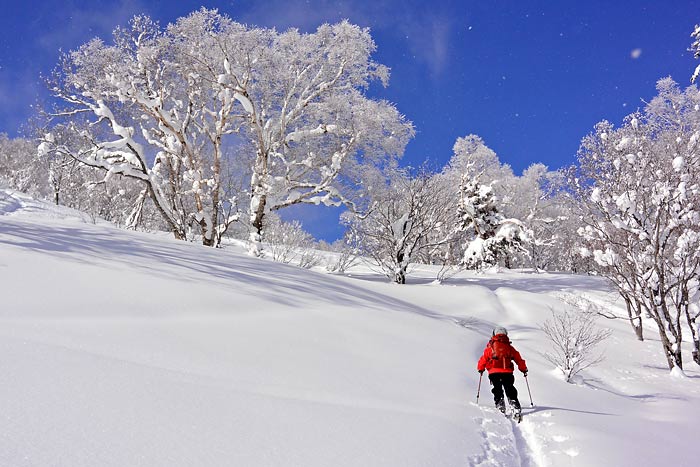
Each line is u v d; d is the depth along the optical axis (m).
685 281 10.96
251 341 5.46
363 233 23.70
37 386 3.05
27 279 5.78
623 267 12.50
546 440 4.44
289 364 5.00
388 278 24.05
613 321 16.66
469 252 33.69
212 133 23.86
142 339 4.70
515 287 23.17
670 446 4.57
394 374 5.67
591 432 4.62
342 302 9.51
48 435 2.48
